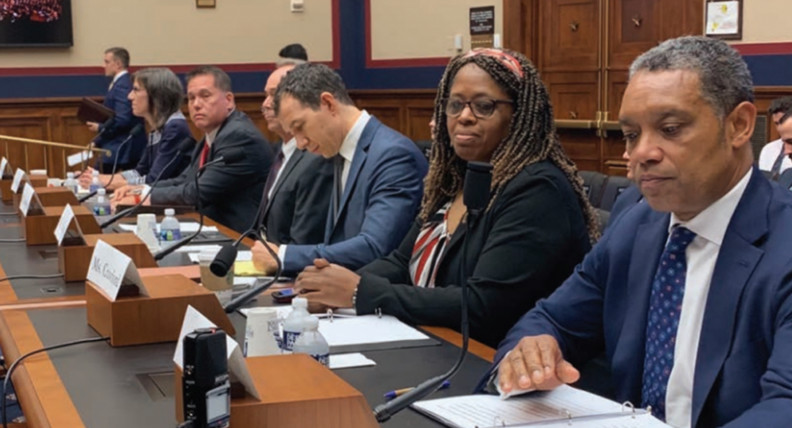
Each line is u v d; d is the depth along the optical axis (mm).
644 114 1443
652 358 1564
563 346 1748
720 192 1476
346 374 1727
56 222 3143
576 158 7176
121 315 1769
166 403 1398
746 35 6000
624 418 1435
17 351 1755
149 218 3178
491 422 1416
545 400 1524
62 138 8422
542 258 2148
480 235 2238
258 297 2387
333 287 2193
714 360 1456
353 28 9000
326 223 3213
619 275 1684
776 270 1412
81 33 8445
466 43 7996
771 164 5023
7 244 3160
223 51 8891
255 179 4434
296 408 1198
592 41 6930
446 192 2451
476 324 2111
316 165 3307
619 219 1751
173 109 5781
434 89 8344
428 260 2379
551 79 7262
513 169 2229
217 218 4457
